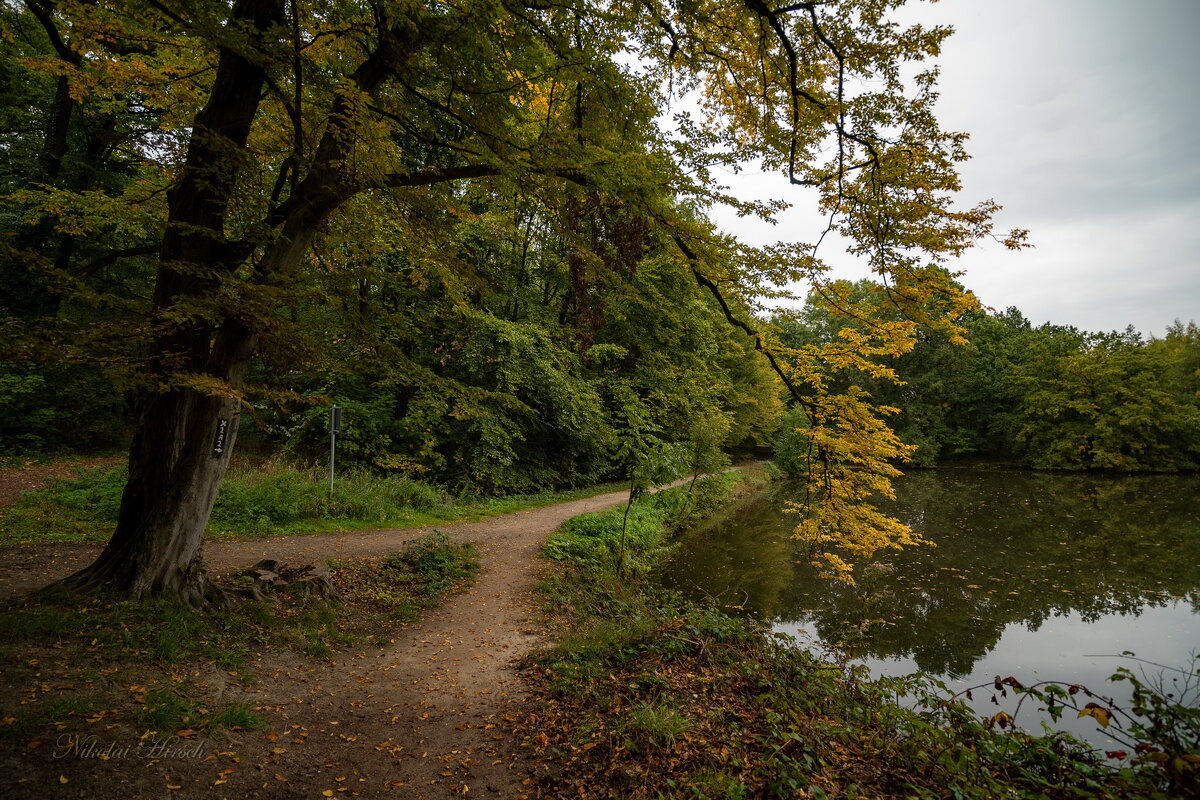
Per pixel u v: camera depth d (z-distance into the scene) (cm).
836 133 541
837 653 816
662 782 317
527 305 1738
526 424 1680
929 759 338
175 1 381
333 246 739
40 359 334
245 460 1381
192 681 424
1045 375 3878
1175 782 233
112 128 1247
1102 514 2091
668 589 1024
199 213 517
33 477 1003
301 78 456
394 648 586
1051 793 289
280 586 643
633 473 1004
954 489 2866
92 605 480
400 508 1247
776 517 1967
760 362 3083
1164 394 3488
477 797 332
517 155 523
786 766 318
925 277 536
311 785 336
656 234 621
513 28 508
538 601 769
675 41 579
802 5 509
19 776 283
